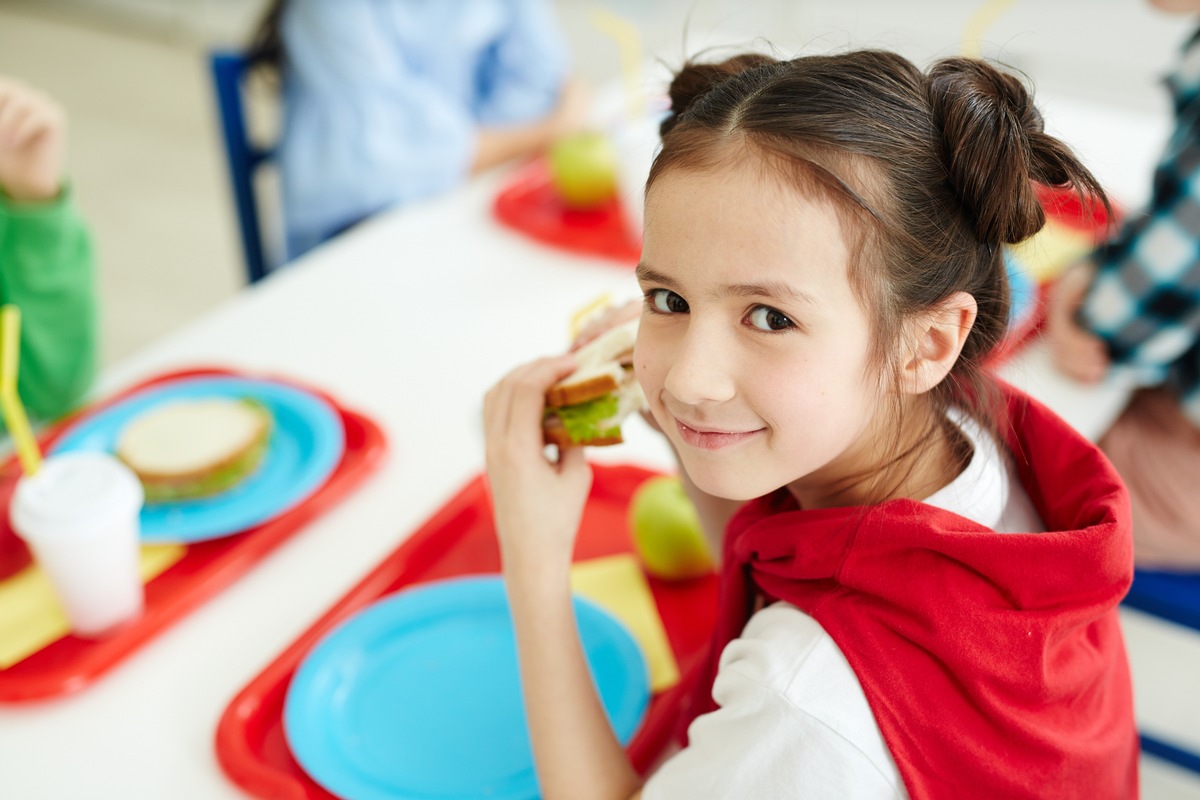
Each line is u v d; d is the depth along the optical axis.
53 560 0.85
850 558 0.63
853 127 0.58
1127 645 1.57
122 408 1.17
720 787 0.61
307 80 1.82
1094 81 2.72
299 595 0.95
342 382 1.24
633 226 1.48
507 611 0.92
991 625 0.60
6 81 1.24
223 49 1.71
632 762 0.78
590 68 3.54
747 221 0.57
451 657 0.89
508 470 0.77
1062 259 1.35
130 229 3.17
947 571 0.61
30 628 0.91
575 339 0.88
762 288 0.58
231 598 0.95
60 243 1.27
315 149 1.84
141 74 4.14
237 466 1.05
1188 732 1.43
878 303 0.59
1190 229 1.12
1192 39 1.23
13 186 1.25
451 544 1.02
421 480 1.09
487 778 0.78
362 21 1.80
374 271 1.46
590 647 0.88
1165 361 1.20
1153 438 1.29
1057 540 0.60
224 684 0.86
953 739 0.59
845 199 0.57
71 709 0.84
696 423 0.62
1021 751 0.60
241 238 1.83
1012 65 0.74
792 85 0.59
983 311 0.67
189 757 0.80
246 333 1.34
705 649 0.89
